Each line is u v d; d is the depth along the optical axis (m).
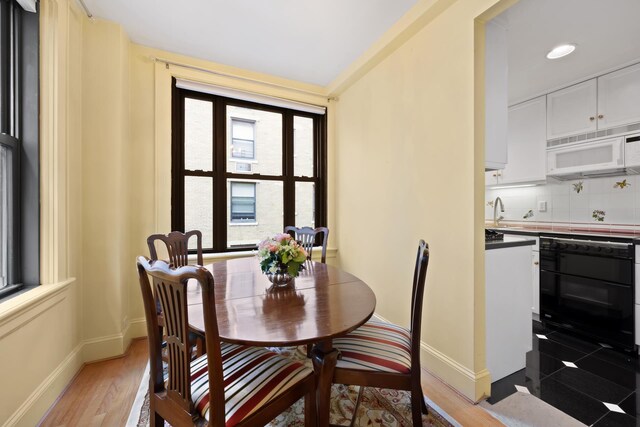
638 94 2.24
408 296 2.10
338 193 3.14
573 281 2.40
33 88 1.57
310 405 1.07
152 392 1.00
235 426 0.85
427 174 1.90
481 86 1.58
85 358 1.90
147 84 2.35
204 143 2.72
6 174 1.47
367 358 1.16
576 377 1.77
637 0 1.64
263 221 3.02
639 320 2.02
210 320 0.78
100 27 1.98
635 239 2.05
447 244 1.74
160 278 0.85
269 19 2.00
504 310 1.74
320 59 2.54
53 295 1.52
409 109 2.05
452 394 1.61
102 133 1.98
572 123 2.64
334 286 1.45
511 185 3.38
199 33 2.17
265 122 3.03
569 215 2.95
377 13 1.93
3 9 1.48
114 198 2.01
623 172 2.54
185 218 2.64
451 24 1.70
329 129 3.16
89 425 1.35
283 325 0.98
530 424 1.38
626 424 1.38
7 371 1.20
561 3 1.67
